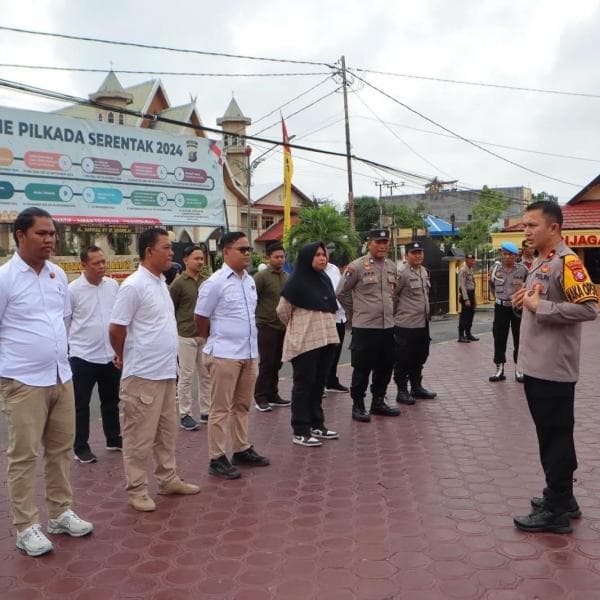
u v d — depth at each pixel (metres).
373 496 4.48
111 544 3.84
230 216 34.47
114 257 15.12
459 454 5.43
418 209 46.44
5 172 12.69
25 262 3.76
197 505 4.43
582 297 3.54
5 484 4.93
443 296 20.25
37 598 3.22
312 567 3.45
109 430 5.80
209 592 3.23
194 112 32.00
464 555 3.52
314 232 21.28
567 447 3.75
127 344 4.36
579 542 3.64
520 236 20.53
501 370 8.81
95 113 30.73
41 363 3.71
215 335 5.00
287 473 5.06
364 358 6.64
